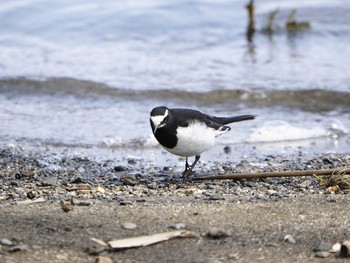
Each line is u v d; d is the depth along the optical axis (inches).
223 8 905.5
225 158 547.5
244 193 438.9
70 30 862.5
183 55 797.9
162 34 851.4
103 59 789.9
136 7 901.8
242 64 767.1
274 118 644.7
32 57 796.6
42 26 870.4
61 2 918.4
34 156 544.4
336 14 881.5
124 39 842.2
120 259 323.0
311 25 856.9
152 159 545.6
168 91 703.1
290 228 358.0
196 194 438.6
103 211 386.6
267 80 721.6
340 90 690.8
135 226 360.2
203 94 696.4
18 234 347.3
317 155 548.7
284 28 855.1
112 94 703.7
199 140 458.6
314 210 386.0
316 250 331.0
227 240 343.0
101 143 581.9
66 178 490.3
